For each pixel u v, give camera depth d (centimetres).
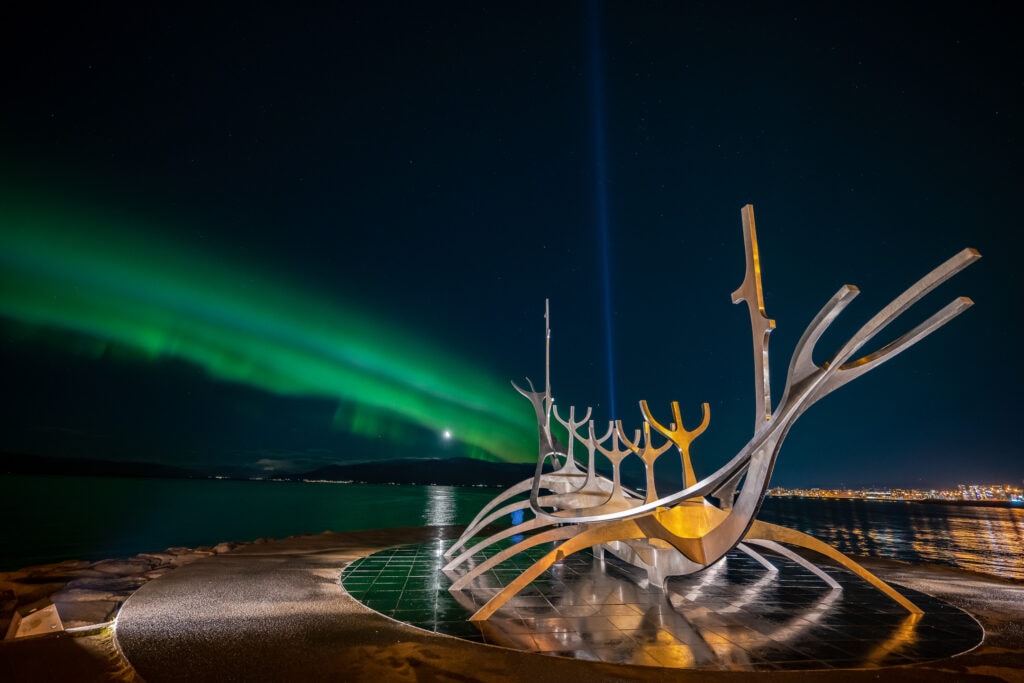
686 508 906
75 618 784
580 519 915
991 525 6775
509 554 930
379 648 637
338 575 1054
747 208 681
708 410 981
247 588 929
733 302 704
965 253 470
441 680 548
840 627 754
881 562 1317
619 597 916
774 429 627
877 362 581
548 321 1648
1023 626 772
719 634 714
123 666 571
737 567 1213
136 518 3391
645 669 586
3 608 847
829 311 537
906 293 503
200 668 565
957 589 1012
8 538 2494
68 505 4094
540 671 575
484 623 746
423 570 1117
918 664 615
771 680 564
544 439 990
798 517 7806
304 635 679
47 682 527
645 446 1050
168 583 961
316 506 4528
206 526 3016
